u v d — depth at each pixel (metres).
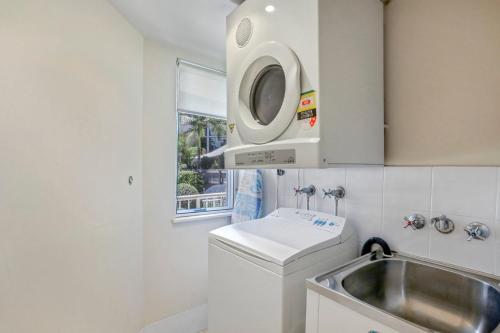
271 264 1.17
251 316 1.27
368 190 1.52
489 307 1.03
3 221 1.06
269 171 2.21
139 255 1.94
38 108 1.18
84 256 1.42
